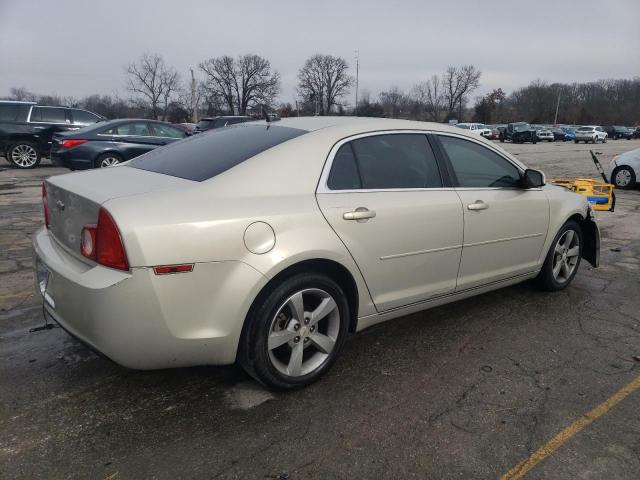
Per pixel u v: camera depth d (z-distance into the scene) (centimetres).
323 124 331
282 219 272
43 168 1450
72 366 323
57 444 249
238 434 259
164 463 237
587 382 315
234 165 287
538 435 262
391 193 325
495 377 320
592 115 9488
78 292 249
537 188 432
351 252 298
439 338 374
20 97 7169
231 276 258
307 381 299
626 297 468
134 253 238
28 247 586
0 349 343
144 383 305
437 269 352
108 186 277
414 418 275
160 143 1215
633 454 249
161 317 246
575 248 479
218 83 8081
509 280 417
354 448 250
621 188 1274
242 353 277
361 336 376
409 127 354
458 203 356
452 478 231
